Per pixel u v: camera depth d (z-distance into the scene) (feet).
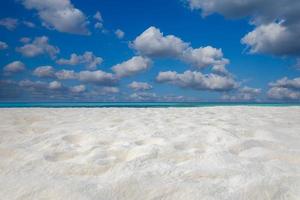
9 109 29.73
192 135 11.68
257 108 33.83
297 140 11.21
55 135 12.53
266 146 10.13
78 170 7.51
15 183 6.76
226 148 9.69
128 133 12.60
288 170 7.23
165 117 20.04
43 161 8.34
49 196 5.94
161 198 5.77
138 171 7.15
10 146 10.34
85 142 11.32
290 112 26.12
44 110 28.48
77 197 5.74
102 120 18.49
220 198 5.59
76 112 26.13
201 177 6.77
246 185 6.12
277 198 5.59
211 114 23.26
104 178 6.91
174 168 7.36
